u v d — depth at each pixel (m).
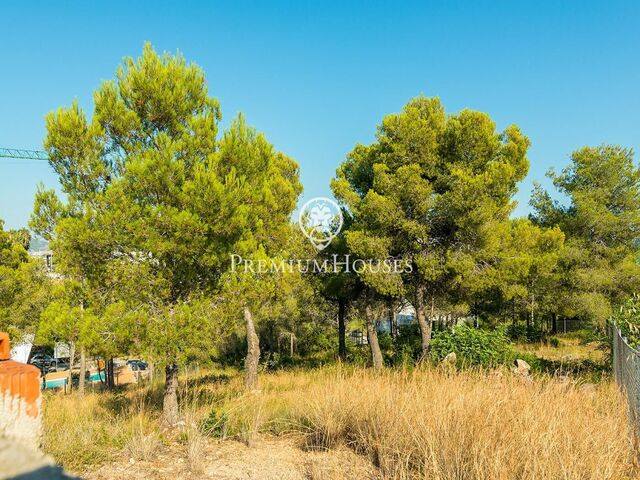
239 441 6.61
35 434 1.07
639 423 5.47
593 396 6.52
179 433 7.12
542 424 4.79
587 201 22.56
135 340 7.93
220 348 25.56
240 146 8.80
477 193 14.58
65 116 8.25
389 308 21.08
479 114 15.31
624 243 23.17
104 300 8.66
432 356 13.46
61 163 8.49
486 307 26.25
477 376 7.07
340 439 6.25
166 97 8.62
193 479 5.06
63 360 35.31
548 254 17.38
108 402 11.16
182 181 8.21
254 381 13.72
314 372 14.88
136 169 7.82
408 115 16.05
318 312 25.84
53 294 8.68
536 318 31.38
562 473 3.93
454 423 5.03
